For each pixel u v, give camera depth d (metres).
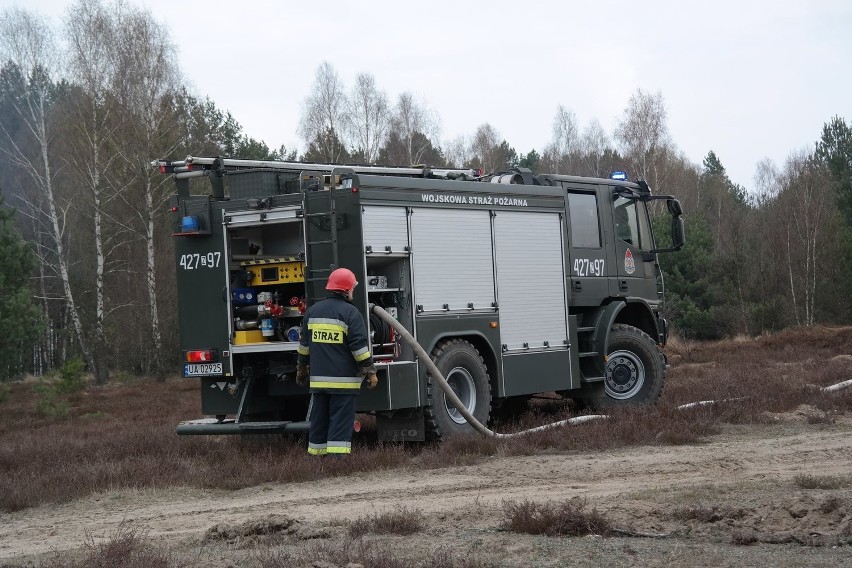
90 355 35.66
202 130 40.19
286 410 12.17
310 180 11.56
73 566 6.14
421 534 6.74
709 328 44.22
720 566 5.54
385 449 10.76
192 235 11.62
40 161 40.94
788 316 45.56
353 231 10.65
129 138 35.22
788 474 8.75
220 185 12.01
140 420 18.22
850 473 8.67
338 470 9.86
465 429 11.57
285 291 11.55
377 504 8.16
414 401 11.03
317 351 10.24
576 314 13.98
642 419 12.17
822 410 13.32
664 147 54.03
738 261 45.84
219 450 11.60
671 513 6.90
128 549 6.41
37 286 46.16
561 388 13.05
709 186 73.62
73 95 36.78
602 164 63.81
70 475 9.93
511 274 12.41
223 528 6.96
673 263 45.22
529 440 11.08
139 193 36.38
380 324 10.88
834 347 31.78
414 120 49.91
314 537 6.77
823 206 49.47
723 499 7.48
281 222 11.12
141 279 38.69
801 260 47.94
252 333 11.41
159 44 35.91
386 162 48.97
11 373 41.56
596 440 10.95
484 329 11.98
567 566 5.66
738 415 12.55
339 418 10.21
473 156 62.41
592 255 14.09
